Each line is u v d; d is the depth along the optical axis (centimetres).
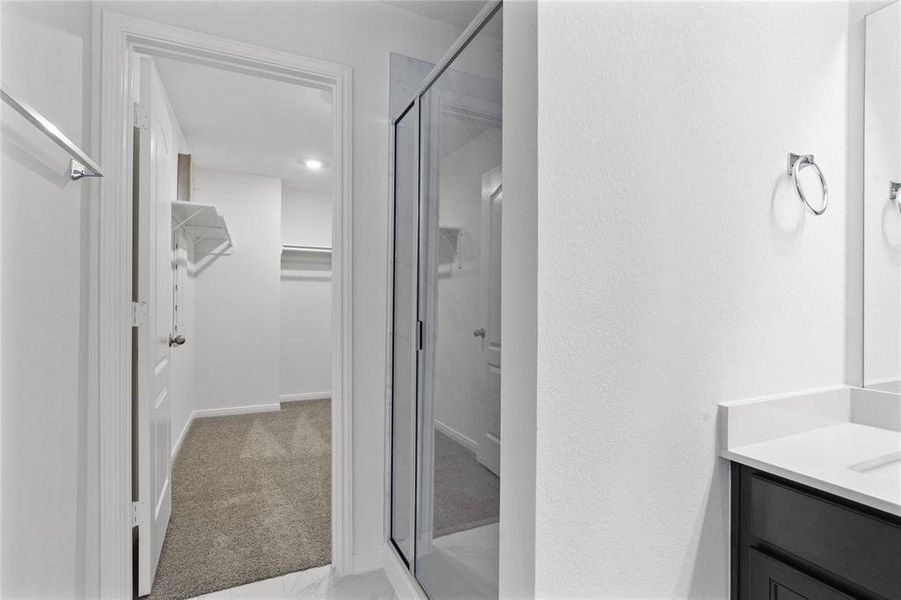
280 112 321
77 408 138
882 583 76
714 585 98
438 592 160
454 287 156
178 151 342
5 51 96
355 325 193
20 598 100
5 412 93
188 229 379
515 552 79
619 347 84
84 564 145
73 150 102
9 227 95
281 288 524
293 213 534
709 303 98
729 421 98
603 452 82
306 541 216
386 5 200
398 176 200
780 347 111
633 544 86
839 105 125
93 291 149
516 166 79
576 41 79
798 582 87
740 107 104
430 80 175
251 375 468
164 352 219
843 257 126
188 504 253
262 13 177
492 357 134
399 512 193
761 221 107
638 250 87
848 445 102
